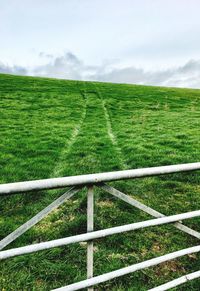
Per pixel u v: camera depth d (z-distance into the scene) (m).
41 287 3.97
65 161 10.57
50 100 32.91
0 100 30.38
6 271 4.22
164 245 5.02
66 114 24.94
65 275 4.21
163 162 10.03
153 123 21.33
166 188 7.66
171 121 22.55
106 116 25.23
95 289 3.90
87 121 22.08
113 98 38.44
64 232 5.39
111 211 6.20
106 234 2.94
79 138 15.16
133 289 3.93
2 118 21.30
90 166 9.77
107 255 4.67
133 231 5.37
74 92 41.47
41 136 15.42
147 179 8.20
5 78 50.31
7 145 12.74
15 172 8.95
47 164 10.05
